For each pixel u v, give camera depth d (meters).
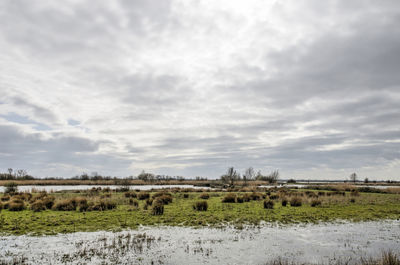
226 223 17.03
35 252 10.83
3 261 9.76
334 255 11.14
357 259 10.69
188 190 47.41
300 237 14.04
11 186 38.81
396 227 16.83
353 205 26.59
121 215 18.83
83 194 34.78
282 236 14.16
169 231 14.75
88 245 11.87
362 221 18.58
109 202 22.48
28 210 20.25
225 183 72.44
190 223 16.83
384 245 12.82
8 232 13.70
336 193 40.28
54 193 37.03
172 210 21.61
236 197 31.16
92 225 15.68
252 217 19.11
